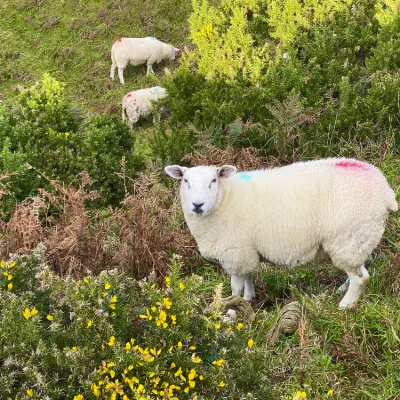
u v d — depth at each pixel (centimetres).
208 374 259
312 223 333
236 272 356
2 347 261
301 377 293
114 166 514
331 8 601
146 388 250
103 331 265
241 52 581
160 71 741
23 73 745
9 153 491
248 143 490
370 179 330
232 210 341
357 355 304
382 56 519
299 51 583
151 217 416
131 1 810
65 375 258
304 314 326
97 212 457
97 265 393
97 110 680
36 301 284
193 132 525
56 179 488
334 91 517
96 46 771
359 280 338
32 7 825
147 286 280
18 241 405
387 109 471
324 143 473
